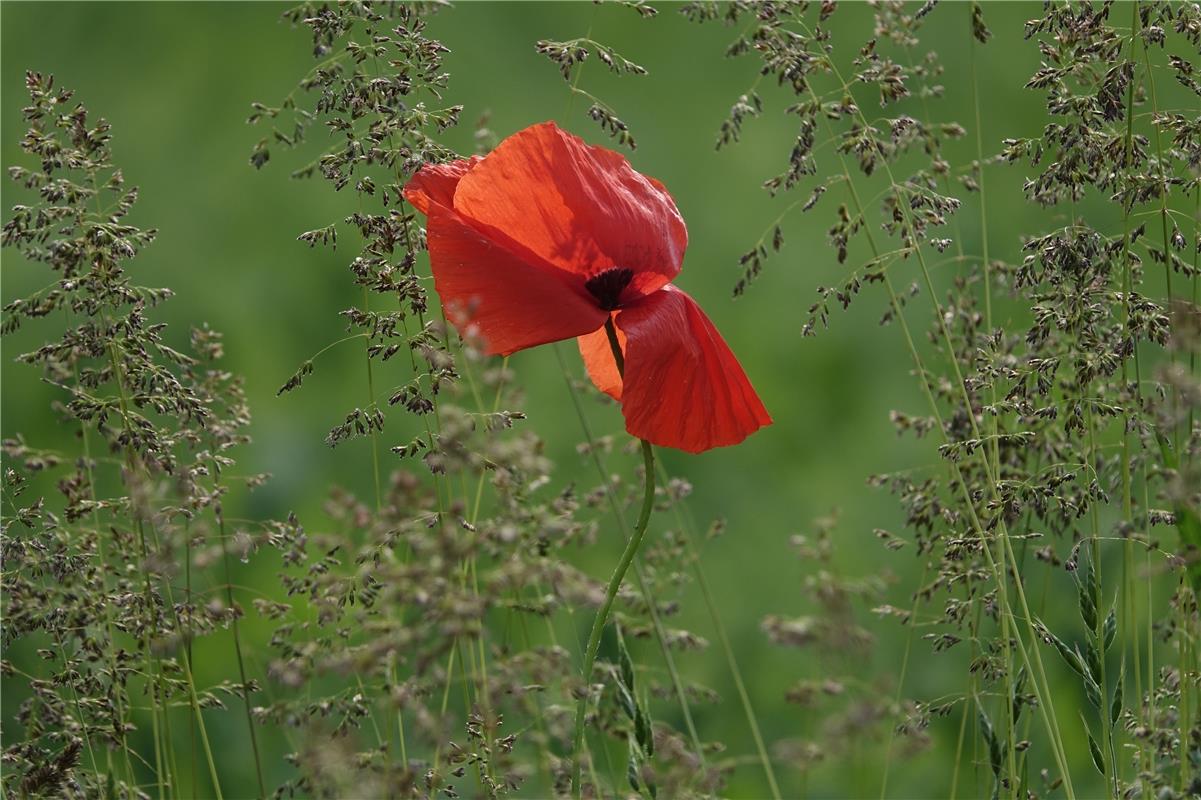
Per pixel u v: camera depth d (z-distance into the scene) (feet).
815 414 5.58
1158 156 3.32
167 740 3.34
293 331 5.88
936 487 3.49
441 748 3.17
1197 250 3.32
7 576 3.31
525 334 3.22
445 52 3.31
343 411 5.30
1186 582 3.21
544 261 3.25
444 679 3.28
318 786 3.13
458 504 3.06
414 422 5.24
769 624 3.26
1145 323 3.29
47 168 3.27
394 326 3.30
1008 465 3.46
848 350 5.89
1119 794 3.29
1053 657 4.04
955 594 3.59
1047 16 3.34
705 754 3.59
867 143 3.37
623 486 3.79
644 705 3.41
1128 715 3.35
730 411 3.27
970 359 3.51
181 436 3.33
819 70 3.37
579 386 3.65
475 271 3.22
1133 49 3.31
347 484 4.84
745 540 4.88
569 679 3.13
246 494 4.77
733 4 3.36
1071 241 3.32
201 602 3.35
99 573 3.33
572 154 3.25
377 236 3.29
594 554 4.54
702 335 3.28
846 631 3.22
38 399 5.27
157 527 3.30
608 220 3.24
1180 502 3.15
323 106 3.29
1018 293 3.38
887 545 3.49
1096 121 3.32
